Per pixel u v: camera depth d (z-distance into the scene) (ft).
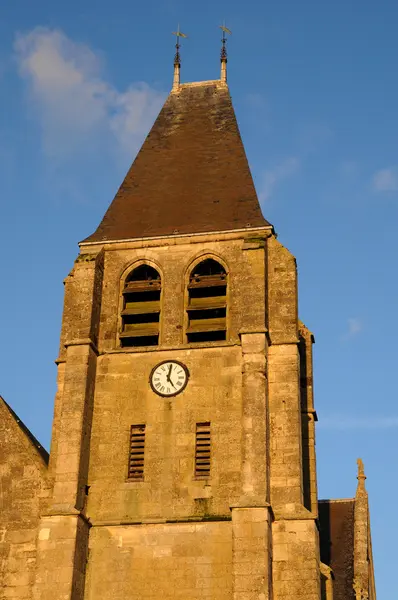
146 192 143.84
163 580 111.34
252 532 108.78
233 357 123.34
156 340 128.36
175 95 161.27
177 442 119.55
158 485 117.19
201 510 114.62
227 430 118.93
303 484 123.54
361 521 147.13
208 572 110.83
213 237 131.85
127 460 119.75
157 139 153.28
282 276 128.06
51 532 112.06
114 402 123.54
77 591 110.52
